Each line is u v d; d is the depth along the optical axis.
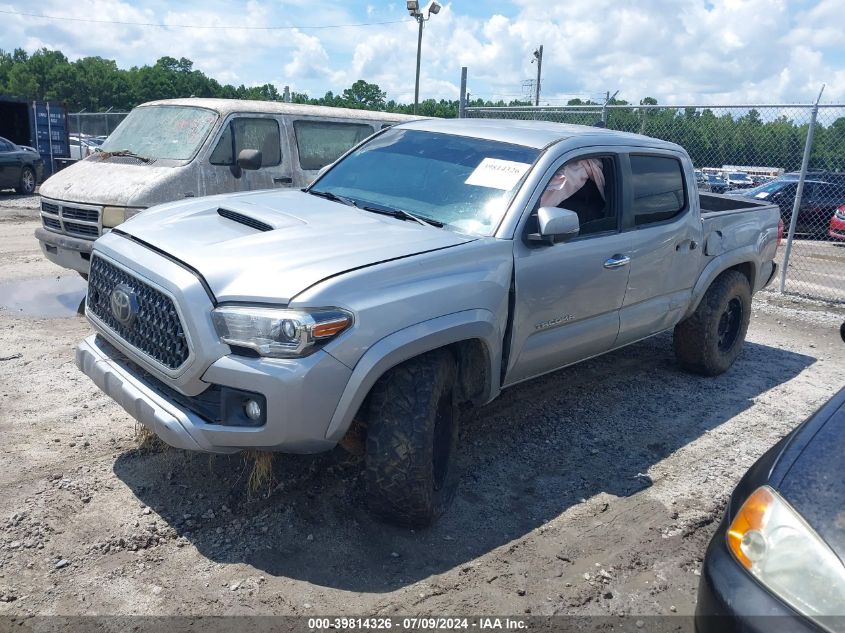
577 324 4.52
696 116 11.01
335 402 3.12
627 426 4.99
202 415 3.18
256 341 3.02
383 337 3.21
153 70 123.94
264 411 3.05
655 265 5.01
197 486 3.77
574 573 3.34
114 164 7.61
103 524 3.41
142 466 3.94
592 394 5.54
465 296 3.56
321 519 3.58
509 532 3.62
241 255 3.31
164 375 3.24
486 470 4.23
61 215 7.12
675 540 3.66
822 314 8.85
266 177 8.20
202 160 7.58
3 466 3.85
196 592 3.02
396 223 3.94
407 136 4.89
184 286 3.13
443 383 3.51
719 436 4.94
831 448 2.51
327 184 4.73
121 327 3.57
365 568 3.25
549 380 5.77
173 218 3.92
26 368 5.26
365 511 3.67
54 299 7.27
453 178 4.32
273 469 3.95
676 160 5.37
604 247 4.52
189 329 3.10
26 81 119.88
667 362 6.45
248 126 8.07
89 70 125.31
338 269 3.22
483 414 5.02
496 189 4.13
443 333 3.41
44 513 3.45
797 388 6.06
